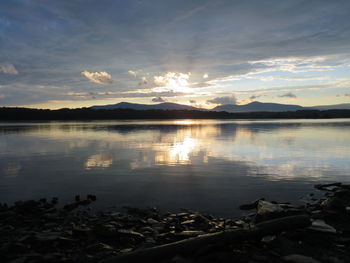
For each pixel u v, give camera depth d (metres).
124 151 24.97
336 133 46.84
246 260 5.19
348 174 14.68
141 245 6.23
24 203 9.54
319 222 6.96
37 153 24.05
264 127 73.12
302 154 22.20
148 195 11.02
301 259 5.07
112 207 9.62
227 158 20.52
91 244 6.26
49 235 6.71
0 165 18.05
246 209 9.27
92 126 87.00
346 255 5.39
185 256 5.23
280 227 6.27
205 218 8.11
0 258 5.50
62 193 11.46
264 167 16.77
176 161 19.30
